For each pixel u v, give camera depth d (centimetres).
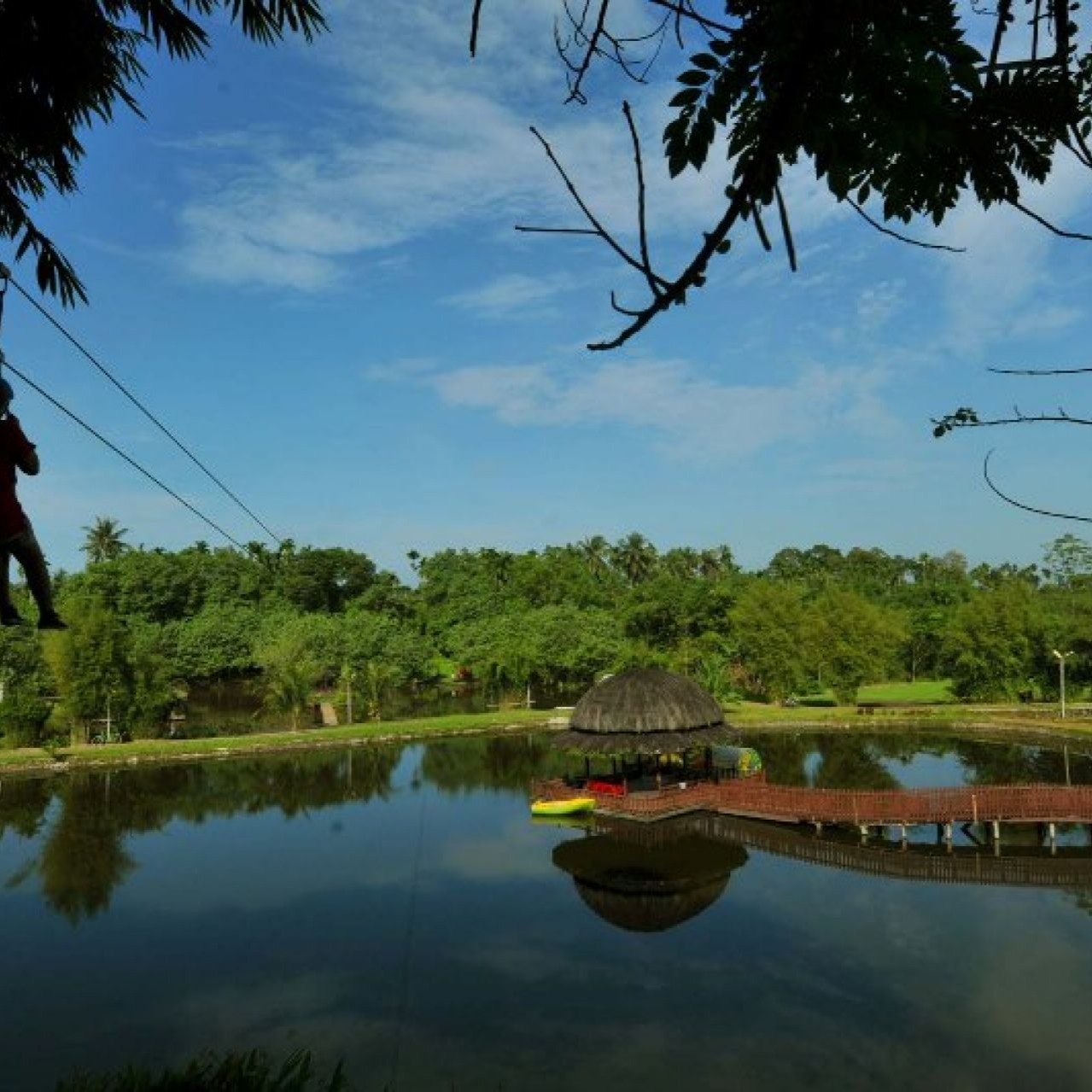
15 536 561
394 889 3030
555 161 291
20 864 3397
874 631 7356
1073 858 3244
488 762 5509
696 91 332
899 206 414
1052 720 6153
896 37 312
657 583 8856
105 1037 1975
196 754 5619
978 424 489
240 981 2264
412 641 7975
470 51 308
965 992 2123
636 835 3741
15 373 655
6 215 739
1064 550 8750
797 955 2383
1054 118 398
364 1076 1773
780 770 5234
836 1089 1700
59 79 721
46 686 6159
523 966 2334
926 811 3512
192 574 9806
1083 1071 1744
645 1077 1753
